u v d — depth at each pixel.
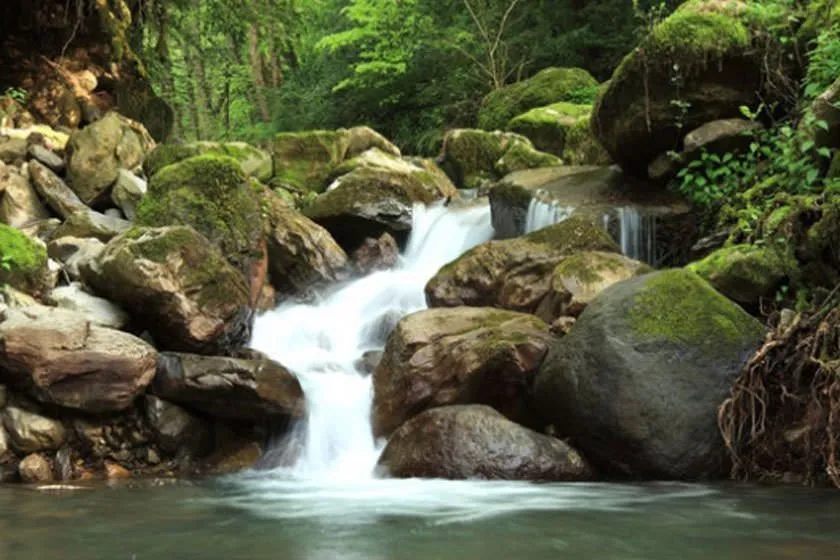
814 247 6.51
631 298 6.02
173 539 4.04
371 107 23.23
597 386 5.78
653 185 9.45
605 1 19.31
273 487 5.66
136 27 16.83
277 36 18.36
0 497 5.29
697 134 8.55
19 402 6.31
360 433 6.68
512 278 7.66
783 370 5.87
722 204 8.24
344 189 10.53
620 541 3.96
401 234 10.78
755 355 5.78
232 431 6.79
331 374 7.30
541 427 6.31
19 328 6.19
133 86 15.66
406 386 6.49
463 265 7.94
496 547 3.85
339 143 13.05
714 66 8.59
